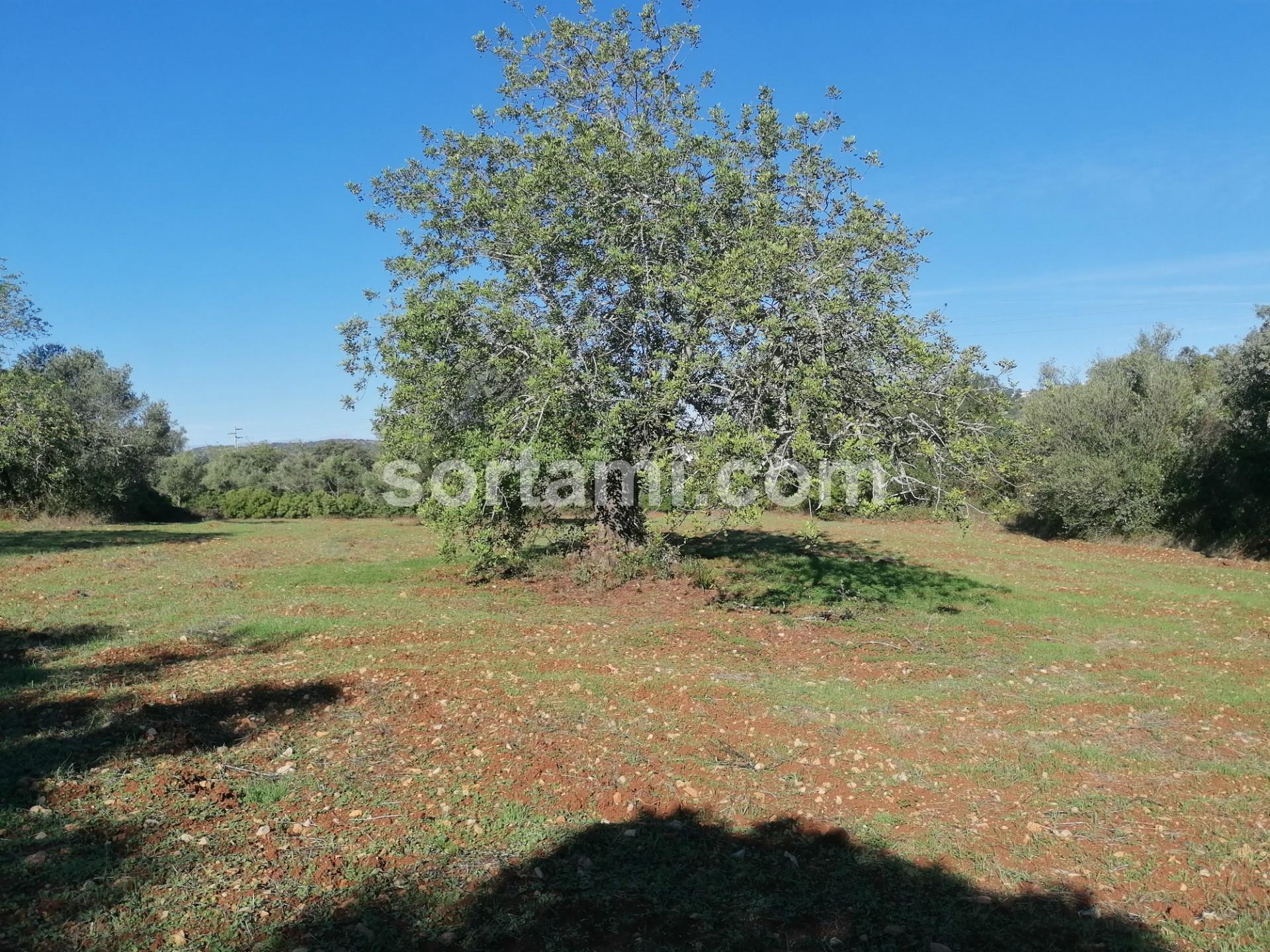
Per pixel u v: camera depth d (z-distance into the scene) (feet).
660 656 31.12
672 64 47.37
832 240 34.45
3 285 90.38
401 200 45.62
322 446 199.11
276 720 22.93
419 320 38.96
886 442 31.89
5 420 87.15
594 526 50.96
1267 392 66.80
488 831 16.34
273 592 45.44
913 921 13.58
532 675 27.94
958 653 32.63
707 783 19.03
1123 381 86.12
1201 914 13.87
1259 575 58.54
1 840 15.37
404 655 30.58
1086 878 15.02
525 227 39.58
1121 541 83.20
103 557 62.18
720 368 35.22
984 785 19.21
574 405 39.37
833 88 39.93
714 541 69.15
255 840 15.83
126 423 134.92
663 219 38.86
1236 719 24.27
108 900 13.51
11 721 22.26
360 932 12.78
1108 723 23.82
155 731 21.44
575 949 12.55
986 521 103.09
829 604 42.70
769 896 14.17
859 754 20.85
